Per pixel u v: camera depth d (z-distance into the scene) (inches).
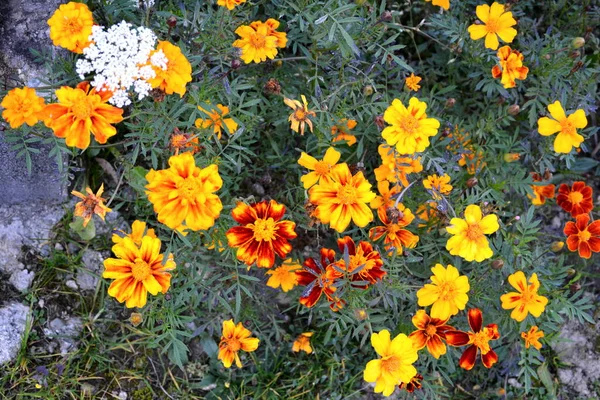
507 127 39.3
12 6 33.5
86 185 35.1
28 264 34.3
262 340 36.3
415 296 34.6
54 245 34.7
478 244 32.2
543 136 38.0
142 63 30.1
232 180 36.1
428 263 35.6
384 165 34.4
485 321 35.3
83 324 34.5
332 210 31.7
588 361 38.0
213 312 35.3
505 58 35.2
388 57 35.9
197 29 33.6
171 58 30.5
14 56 33.4
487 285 34.6
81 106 29.6
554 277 35.8
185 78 30.6
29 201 34.6
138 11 34.3
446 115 37.7
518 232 38.2
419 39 39.9
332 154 32.8
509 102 38.1
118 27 30.5
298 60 36.6
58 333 34.1
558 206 40.0
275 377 35.4
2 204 34.5
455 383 37.3
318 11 33.4
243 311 35.5
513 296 33.1
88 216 31.3
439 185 33.8
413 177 35.3
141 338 34.5
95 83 30.1
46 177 34.2
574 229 35.6
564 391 37.8
